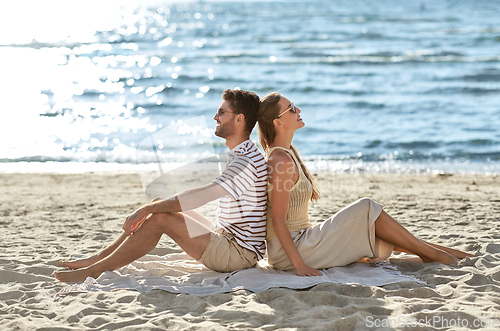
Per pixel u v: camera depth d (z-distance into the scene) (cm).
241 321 327
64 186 956
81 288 388
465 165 1151
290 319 327
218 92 2375
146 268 443
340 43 4144
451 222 635
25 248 533
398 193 858
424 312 329
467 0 11038
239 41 4491
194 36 5034
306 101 2106
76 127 1634
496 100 2006
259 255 423
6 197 849
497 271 403
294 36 4725
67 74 2816
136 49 3997
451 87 2297
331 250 414
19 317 340
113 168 1159
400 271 428
